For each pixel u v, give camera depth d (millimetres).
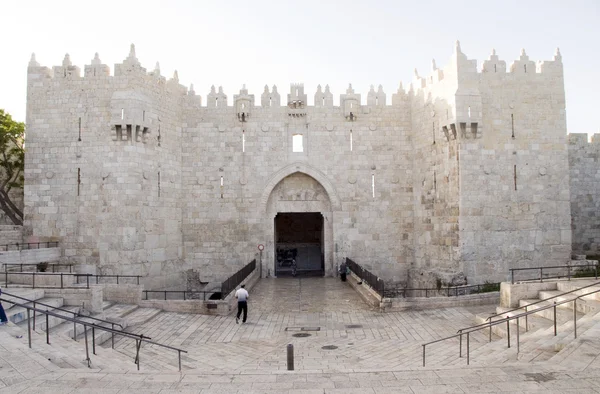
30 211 36094
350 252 42625
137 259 35656
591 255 45500
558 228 36156
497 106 35906
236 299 30953
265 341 22531
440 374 13539
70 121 36281
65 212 35781
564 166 36438
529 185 35969
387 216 42781
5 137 42531
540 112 36375
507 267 35344
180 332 24156
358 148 43062
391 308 28578
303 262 57312
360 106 43281
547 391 11961
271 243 43312
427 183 40000
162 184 39000
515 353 16703
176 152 41156
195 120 42562
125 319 24922
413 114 42719
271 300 32719
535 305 22797
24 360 14891
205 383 13062
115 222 35094
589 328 17312
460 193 35156
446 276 34906
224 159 42438
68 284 28438
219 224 42125
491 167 35531
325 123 43062
